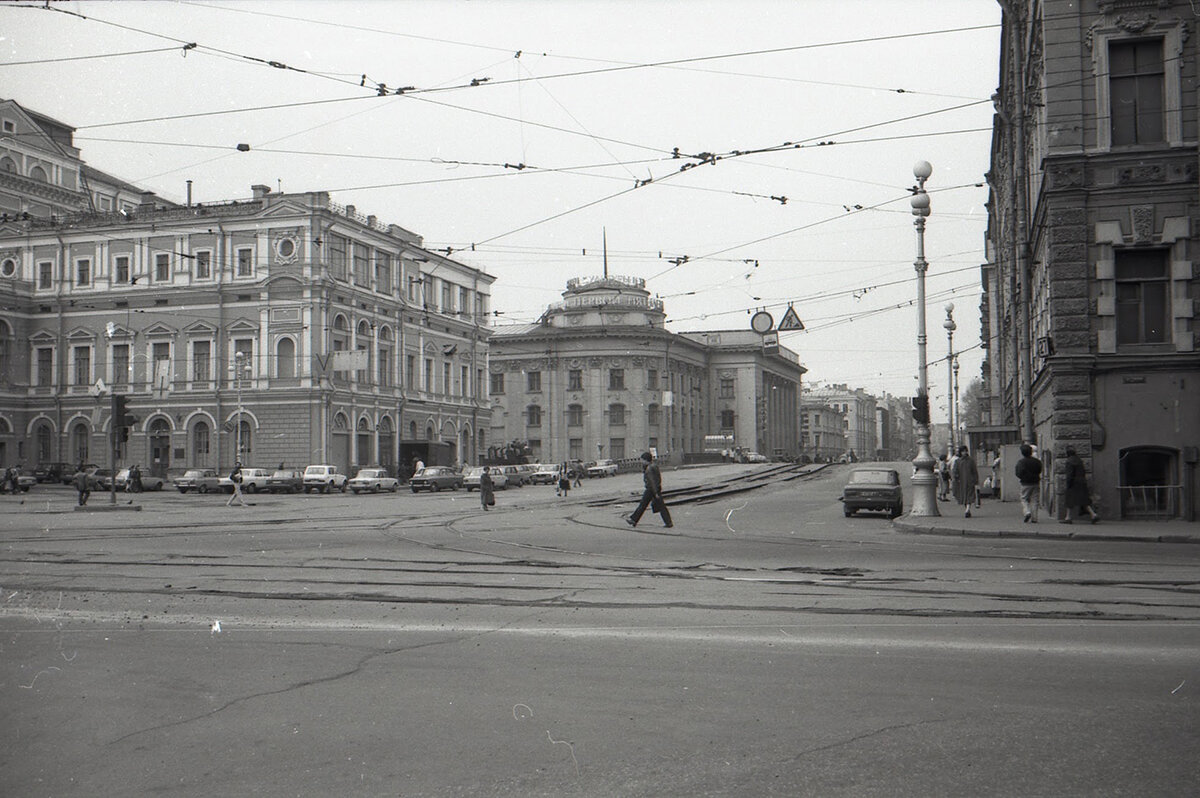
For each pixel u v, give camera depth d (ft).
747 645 26.68
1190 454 72.28
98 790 16.34
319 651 26.40
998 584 38.93
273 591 37.68
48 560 49.75
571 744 18.29
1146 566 45.57
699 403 342.03
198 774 17.02
